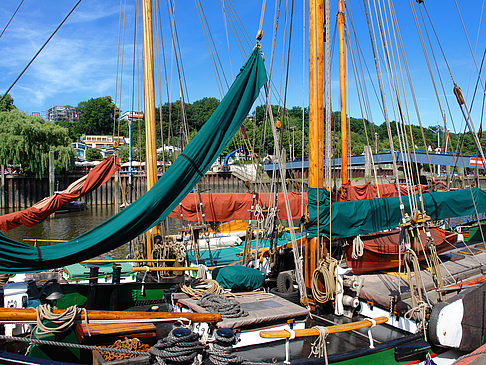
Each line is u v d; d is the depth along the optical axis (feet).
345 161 46.34
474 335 22.38
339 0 46.21
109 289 28.09
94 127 471.21
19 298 27.32
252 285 26.13
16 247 15.83
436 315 21.26
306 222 25.80
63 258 16.47
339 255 34.63
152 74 38.40
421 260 31.09
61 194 27.55
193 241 38.32
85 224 128.98
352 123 357.61
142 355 16.83
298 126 197.88
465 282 26.94
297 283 26.86
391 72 25.72
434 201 31.35
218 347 16.70
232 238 52.19
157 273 33.19
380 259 29.19
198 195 37.06
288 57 30.25
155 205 18.16
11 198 169.58
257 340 20.66
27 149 168.04
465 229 49.85
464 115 31.89
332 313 26.08
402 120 25.81
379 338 22.59
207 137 19.94
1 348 21.54
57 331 16.49
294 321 21.68
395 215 28.63
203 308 21.29
